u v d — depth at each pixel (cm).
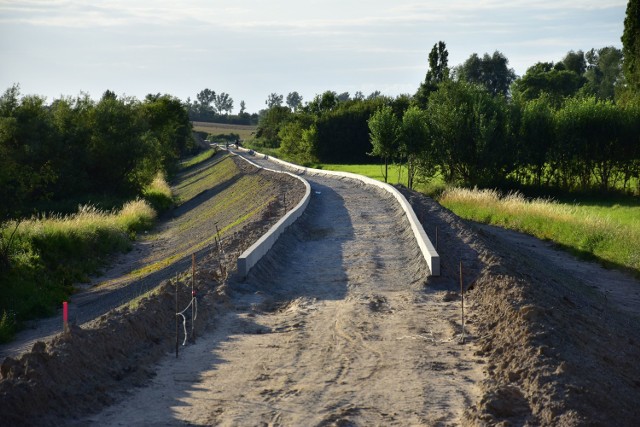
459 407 854
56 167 5500
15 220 3156
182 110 12112
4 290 2327
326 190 4684
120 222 4256
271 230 2078
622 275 2533
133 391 923
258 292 1562
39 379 830
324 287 1631
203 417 829
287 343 1158
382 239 2355
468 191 4588
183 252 3231
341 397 895
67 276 2789
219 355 1095
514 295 1299
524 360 936
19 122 5384
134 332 1110
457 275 1648
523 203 3975
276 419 820
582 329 1214
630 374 1095
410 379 962
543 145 5188
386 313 1355
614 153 5025
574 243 3048
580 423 730
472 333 1191
